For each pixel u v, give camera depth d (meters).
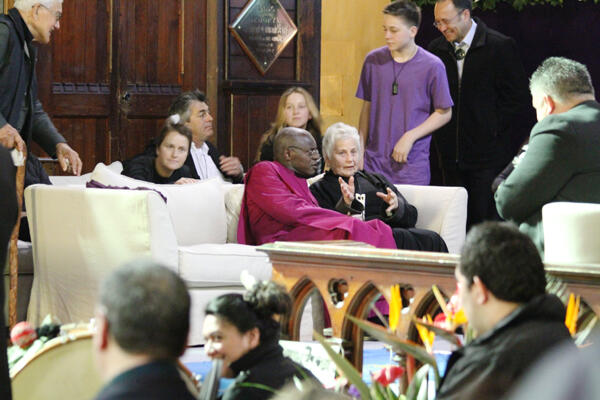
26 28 10.14
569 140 7.20
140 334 2.71
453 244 10.50
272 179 9.73
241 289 9.27
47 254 9.48
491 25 15.30
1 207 3.95
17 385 4.17
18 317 9.78
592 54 14.94
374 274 5.37
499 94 13.84
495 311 3.66
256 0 15.14
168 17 14.72
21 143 9.29
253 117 15.20
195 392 3.70
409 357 4.43
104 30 14.20
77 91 14.00
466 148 13.92
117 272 2.83
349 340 5.50
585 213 6.44
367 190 10.42
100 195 9.03
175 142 10.54
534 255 3.68
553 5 14.99
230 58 15.14
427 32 15.70
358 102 17.33
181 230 9.73
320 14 15.60
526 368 3.42
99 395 2.70
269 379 4.45
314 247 5.63
